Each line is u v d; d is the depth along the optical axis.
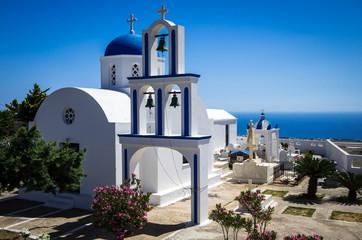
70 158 12.83
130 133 17.05
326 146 34.16
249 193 11.95
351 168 22.77
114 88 20.69
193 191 14.06
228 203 17.53
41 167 11.91
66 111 18.25
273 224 13.85
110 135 16.34
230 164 27.83
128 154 15.73
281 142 36.97
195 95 14.34
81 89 17.28
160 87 14.73
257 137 30.70
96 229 13.83
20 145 12.20
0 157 11.56
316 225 13.70
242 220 10.22
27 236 11.85
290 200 17.67
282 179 22.75
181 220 14.71
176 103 14.61
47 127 18.61
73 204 17.09
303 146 35.94
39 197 18.48
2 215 16.02
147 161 17.84
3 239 12.45
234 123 39.06
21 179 11.96
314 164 17.61
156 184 17.64
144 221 11.12
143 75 15.29
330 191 19.59
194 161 13.96
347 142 37.78
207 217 14.59
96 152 16.84
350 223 13.88
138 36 21.88
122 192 11.43
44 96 32.00
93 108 16.89
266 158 28.17
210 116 34.91
